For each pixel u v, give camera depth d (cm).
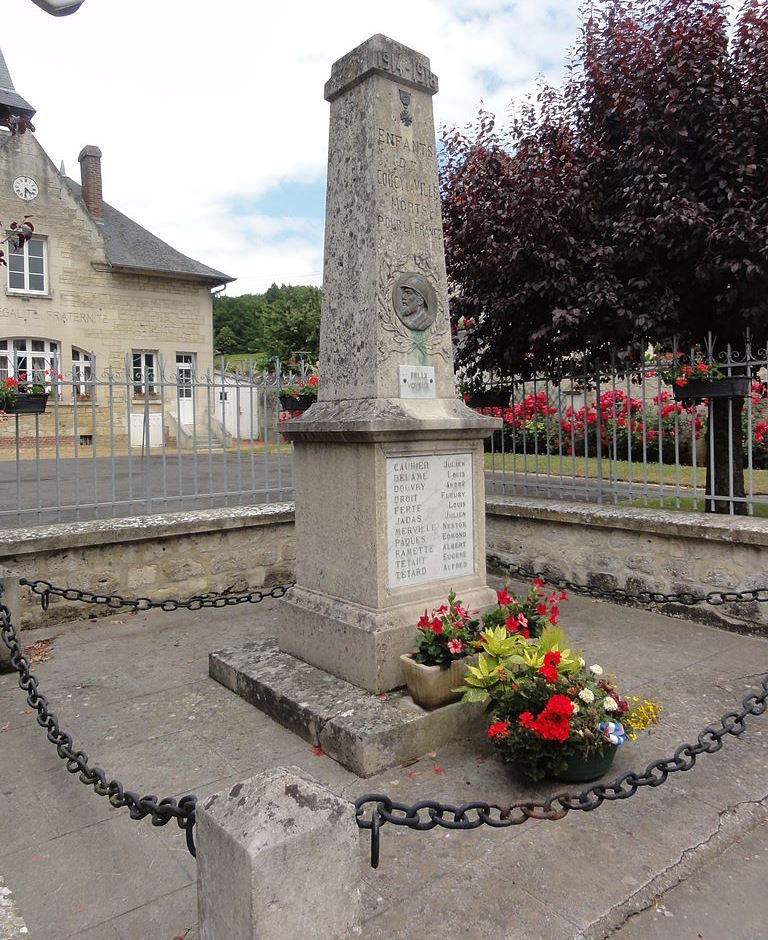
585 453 642
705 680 419
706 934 221
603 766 300
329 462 394
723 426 604
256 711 381
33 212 1952
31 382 547
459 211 668
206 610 588
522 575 652
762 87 519
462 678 344
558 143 604
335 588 395
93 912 230
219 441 1445
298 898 162
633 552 566
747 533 486
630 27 572
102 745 346
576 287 582
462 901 233
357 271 393
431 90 411
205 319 2238
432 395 405
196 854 196
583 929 221
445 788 301
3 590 450
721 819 279
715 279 532
